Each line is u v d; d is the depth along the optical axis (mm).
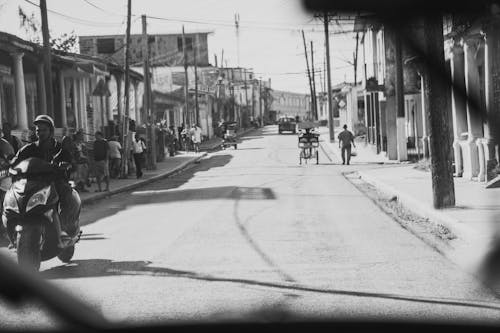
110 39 79500
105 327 6348
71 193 10344
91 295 7922
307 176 28578
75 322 6590
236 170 33562
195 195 21562
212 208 17516
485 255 9820
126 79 30766
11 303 7371
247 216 15664
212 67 86125
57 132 26656
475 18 9602
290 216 15570
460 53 20812
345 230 13250
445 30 19734
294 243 11727
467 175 21641
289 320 6473
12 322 6656
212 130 81500
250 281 8672
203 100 75438
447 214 14055
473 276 8781
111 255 10969
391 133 37125
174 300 7605
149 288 8328
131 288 8336
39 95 22781
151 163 35250
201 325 6332
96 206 19969
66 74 30453
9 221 9422
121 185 26172
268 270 9406
